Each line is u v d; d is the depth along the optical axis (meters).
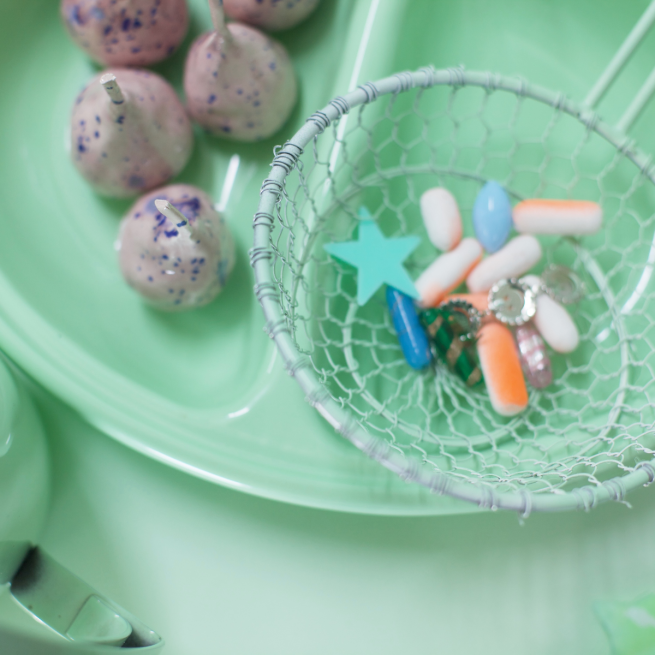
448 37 0.38
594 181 0.38
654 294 0.36
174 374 0.38
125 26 0.36
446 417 0.36
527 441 0.35
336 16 0.39
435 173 0.37
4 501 0.32
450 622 0.35
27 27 0.39
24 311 0.35
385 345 0.36
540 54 0.39
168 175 0.37
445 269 0.35
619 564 0.36
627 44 0.34
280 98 0.37
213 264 0.36
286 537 0.36
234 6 0.37
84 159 0.36
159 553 0.35
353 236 0.37
